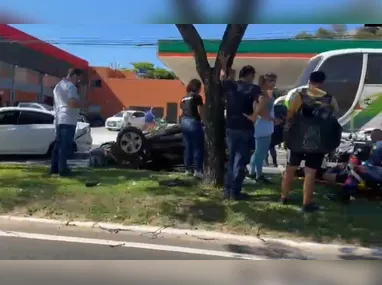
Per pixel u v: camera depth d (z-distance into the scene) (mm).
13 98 37688
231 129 6715
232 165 6797
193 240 5625
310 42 22453
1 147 12227
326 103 6230
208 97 7512
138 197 6809
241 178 6789
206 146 7617
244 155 6770
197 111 8250
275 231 5723
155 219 6074
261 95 6637
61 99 8336
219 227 5855
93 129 33188
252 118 6664
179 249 5344
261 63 23844
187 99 8281
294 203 6664
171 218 6078
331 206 6711
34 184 7570
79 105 8375
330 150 6246
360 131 8945
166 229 5797
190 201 6617
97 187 7398
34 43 37750
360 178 7004
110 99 48906
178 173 9109
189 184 7715
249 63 23906
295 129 6293
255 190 7488
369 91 9492
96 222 6020
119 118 31984
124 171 9125
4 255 5035
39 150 12648
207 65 7457
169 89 48094
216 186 7539
